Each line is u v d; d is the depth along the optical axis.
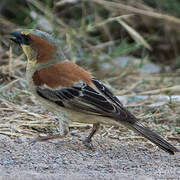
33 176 7.94
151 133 9.52
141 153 10.11
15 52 15.41
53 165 8.95
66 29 16.52
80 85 9.89
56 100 10.02
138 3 17.83
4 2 17.98
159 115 12.70
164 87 14.91
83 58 15.95
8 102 12.59
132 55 17.84
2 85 13.71
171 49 18.22
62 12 17.91
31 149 9.73
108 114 9.60
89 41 17.34
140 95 14.15
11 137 10.48
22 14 17.77
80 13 18.14
